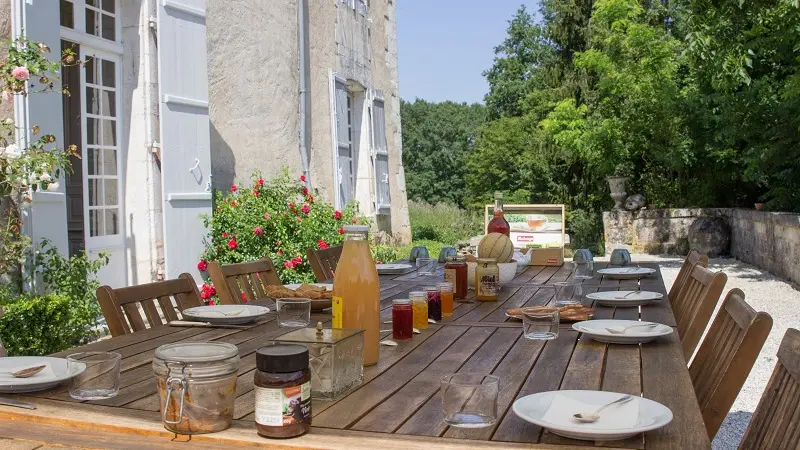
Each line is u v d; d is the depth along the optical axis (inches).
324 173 400.8
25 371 70.2
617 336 87.2
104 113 245.4
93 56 238.7
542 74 779.4
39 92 194.2
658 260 512.1
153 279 254.5
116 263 249.6
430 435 56.4
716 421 75.5
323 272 170.4
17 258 183.5
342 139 420.8
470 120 1823.3
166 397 56.8
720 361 86.4
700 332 107.3
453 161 1780.3
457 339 93.8
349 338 68.9
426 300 102.0
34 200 194.2
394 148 526.9
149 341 93.6
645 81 526.9
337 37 425.4
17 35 196.4
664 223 562.9
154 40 255.6
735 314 86.8
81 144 234.7
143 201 254.2
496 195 159.0
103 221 244.7
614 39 530.3
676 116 537.0
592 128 553.9
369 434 56.6
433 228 660.7
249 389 70.8
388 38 521.3
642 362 78.8
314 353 66.2
